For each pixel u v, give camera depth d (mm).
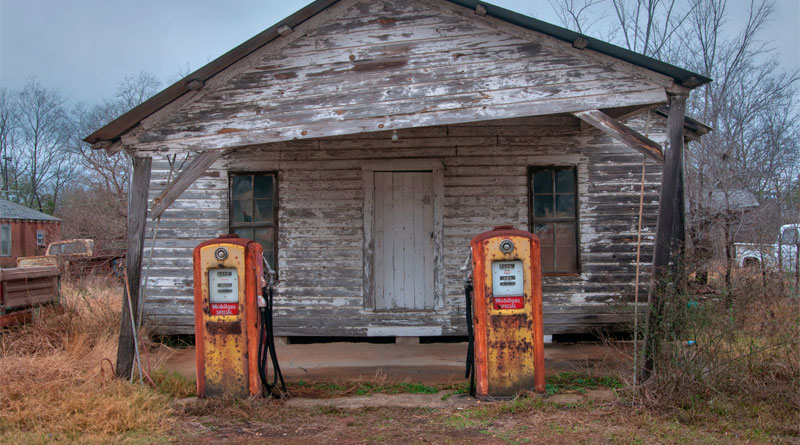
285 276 8234
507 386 5336
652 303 5406
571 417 4902
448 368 6875
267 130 5871
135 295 5824
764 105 13953
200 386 5461
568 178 8273
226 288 5461
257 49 5898
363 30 5895
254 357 5445
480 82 5781
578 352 7609
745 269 7031
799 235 8688
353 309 8180
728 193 11789
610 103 5625
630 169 8133
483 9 5617
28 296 7773
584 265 8102
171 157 8281
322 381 6301
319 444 4477
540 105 5703
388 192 8367
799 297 6059
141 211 5863
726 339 5355
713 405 4930
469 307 5578
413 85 5840
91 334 7496
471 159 8211
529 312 5332
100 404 5105
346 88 5875
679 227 6309
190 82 5703
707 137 13000
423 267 8352
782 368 5309
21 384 5492
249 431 4777
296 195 8258
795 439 4371
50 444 4410
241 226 8336
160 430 4781
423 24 5852
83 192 34781
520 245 5332
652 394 5078
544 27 5543
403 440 4527
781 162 13516
